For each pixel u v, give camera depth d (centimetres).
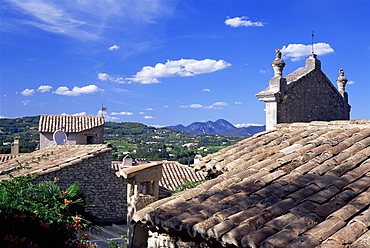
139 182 1002
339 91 1919
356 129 762
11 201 674
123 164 1658
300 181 569
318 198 502
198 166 785
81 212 872
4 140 4700
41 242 630
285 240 423
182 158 4428
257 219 479
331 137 744
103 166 1501
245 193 574
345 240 396
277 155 708
